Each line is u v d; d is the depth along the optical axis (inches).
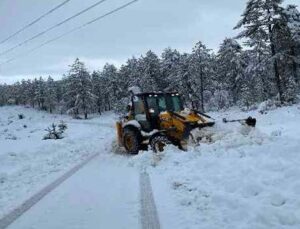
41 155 601.3
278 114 949.8
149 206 263.4
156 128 527.5
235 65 2175.2
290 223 205.9
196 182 314.8
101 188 333.1
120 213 255.4
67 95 3762.3
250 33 1357.0
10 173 439.2
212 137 455.8
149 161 424.5
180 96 583.8
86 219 248.1
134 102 559.2
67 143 753.0
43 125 1726.1
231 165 339.6
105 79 3944.4
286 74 1429.6
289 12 1282.0
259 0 1305.4
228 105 2219.5
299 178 266.4
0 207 288.0
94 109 4023.1
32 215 262.7
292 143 353.1
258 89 1711.4
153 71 2564.0
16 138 1075.9
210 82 2317.9
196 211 244.8
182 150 468.4
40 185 359.6
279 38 1336.1
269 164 309.0
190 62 2263.8
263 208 226.4
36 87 5275.6
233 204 244.7
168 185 319.0
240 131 453.4
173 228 218.8
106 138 845.2
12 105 6141.7
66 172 424.5
